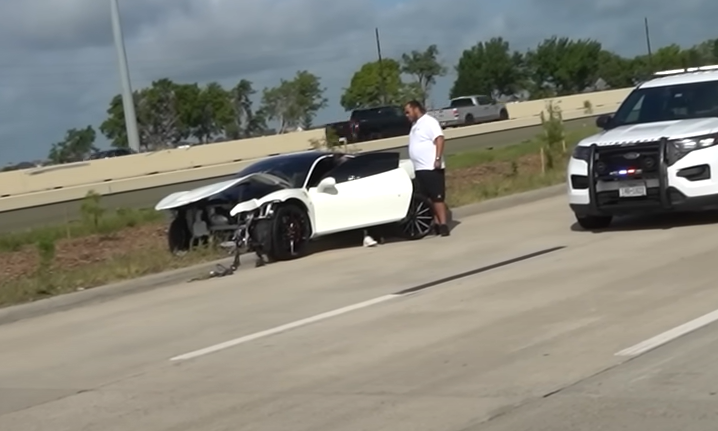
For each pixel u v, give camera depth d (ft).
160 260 48.85
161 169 114.21
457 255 44.86
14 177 101.86
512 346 27.45
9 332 38.78
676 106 47.75
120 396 26.66
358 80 269.23
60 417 25.13
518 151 106.22
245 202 48.42
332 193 50.06
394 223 52.08
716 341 25.82
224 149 123.95
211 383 27.07
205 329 34.63
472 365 25.96
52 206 89.30
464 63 286.87
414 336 29.91
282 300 38.50
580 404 21.90
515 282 36.76
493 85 282.36
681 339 26.32
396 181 51.55
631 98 49.83
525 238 47.65
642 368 24.11
